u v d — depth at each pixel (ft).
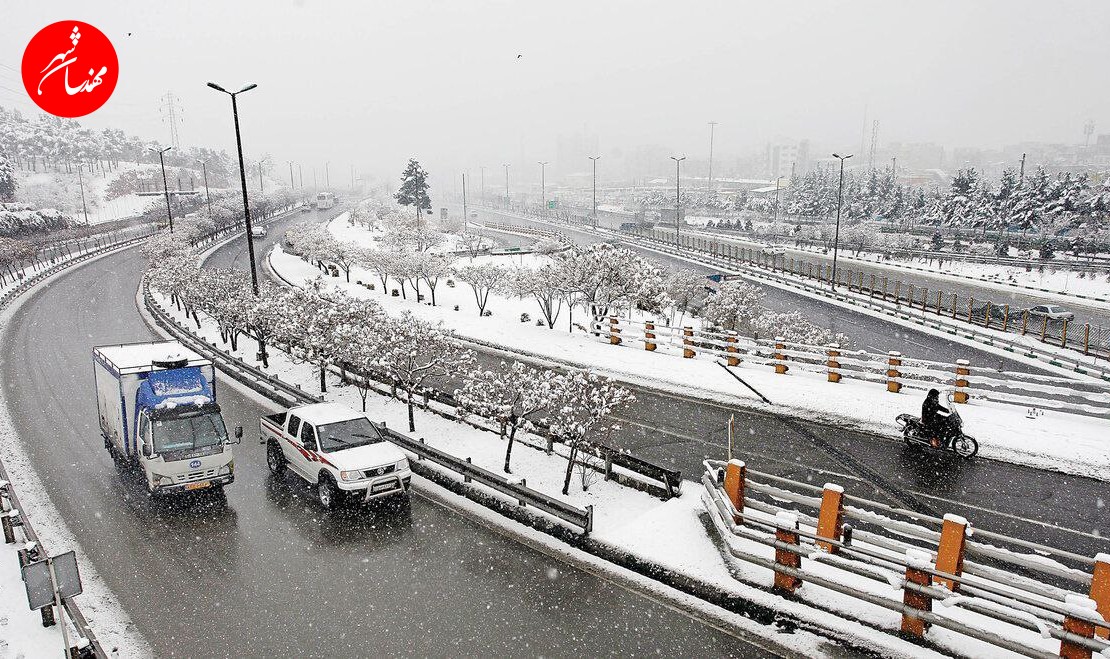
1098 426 54.65
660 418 60.23
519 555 38.50
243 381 75.92
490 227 337.93
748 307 98.48
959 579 27.53
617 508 42.86
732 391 66.54
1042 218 206.80
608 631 31.35
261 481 49.78
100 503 45.70
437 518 43.29
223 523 42.83
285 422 50.34
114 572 36.99
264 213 335.88
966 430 54.08
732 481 36.42
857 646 29.48
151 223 297.74
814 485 45.80
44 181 356.79
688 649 29.99
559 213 417.08
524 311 118.21
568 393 45.88
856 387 66.90
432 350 59.26
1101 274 154.92
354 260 153.07
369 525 42.39
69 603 31.19
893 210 274.16
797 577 32.12
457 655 29.78
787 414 60.44
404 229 216.95
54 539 40.70
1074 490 44.52
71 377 78.18
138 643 30.83
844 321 114.93
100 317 114.93
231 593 34.86
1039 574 34.76
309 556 38.60
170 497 46.65
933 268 180.75
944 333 104.32
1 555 37.78
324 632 31.53
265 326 80.43
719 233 299.99
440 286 146.61
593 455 47.60
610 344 88.02
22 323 109.91
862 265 191.11
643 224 297.74
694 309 107.76
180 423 45.01
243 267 174.50
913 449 52.01
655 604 33.37
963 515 41.47
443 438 54.85
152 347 54.03
